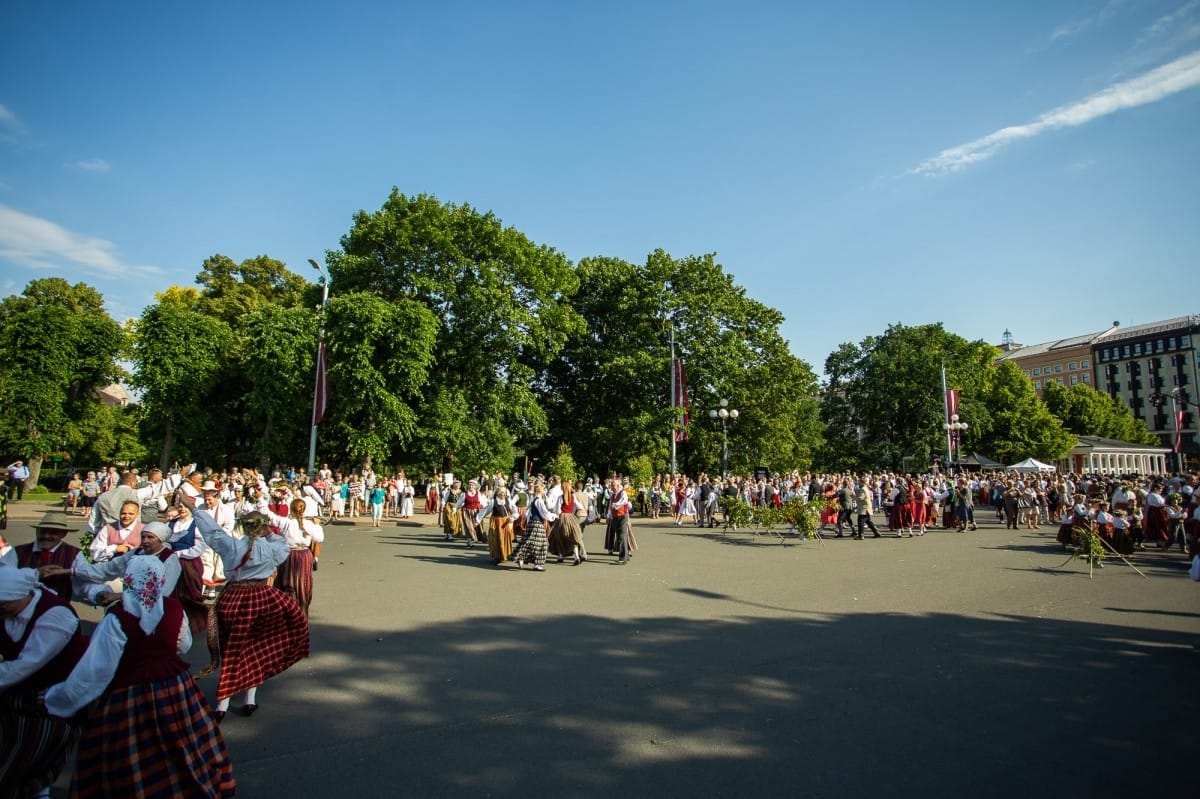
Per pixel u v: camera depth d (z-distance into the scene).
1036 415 59.50
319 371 27.53
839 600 10.36
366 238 33.97
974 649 7.53
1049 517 27.03
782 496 27.12
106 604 5.00
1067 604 10.21
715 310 38.66
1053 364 112.75
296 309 36.06
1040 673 6.68
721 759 4.65
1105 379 105.50
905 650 7.47
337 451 35.69
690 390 38.47
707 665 6.86
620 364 36.38
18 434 36.22
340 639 7.84
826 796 4.12
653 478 32.88
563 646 7.57
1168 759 4.70
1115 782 4.34
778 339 40.97
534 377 39.41
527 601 10.13
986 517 30.03
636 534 21.81
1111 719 5.45
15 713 3.56
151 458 39.47
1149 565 14.77
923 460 50.88
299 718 5.38
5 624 3.58
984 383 58.16
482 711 5.55
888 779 4.36
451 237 33.94
